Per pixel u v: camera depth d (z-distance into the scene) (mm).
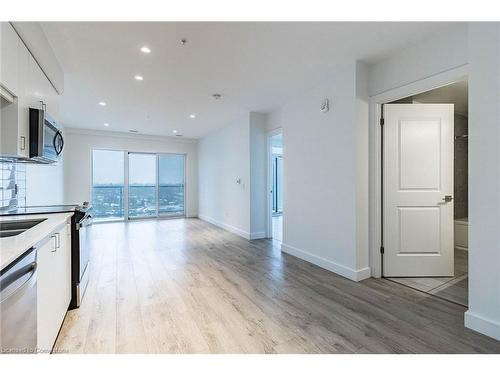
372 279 2980
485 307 1861
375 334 1891
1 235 1730
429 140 2979
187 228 6281
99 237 5246
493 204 1804
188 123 5871
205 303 2385
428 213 2994
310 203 3594
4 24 1579
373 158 2998
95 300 2428
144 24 2156
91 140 6715
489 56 1805
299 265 3484
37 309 1362
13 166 2861
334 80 3162
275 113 4852
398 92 2705
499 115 1760
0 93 1620
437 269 2998
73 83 3426
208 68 2996
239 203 5477
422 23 2182
